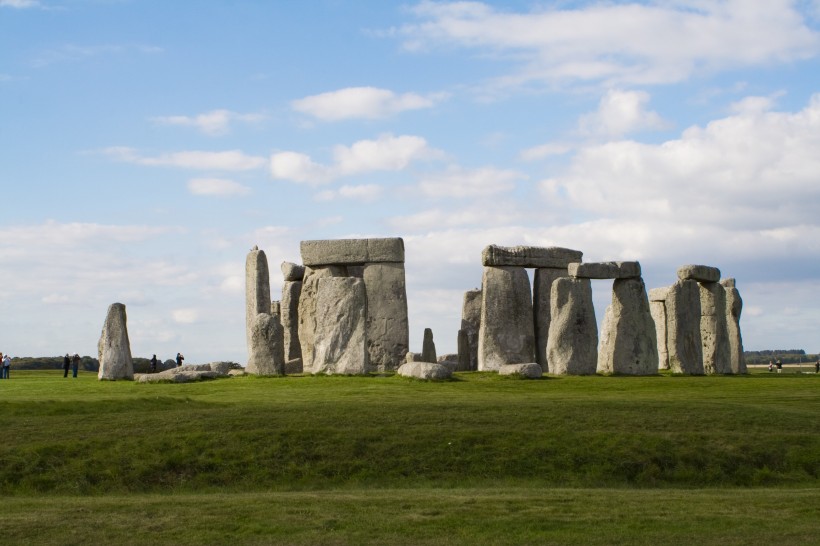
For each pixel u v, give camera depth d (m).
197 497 24.09
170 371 45.19
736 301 54.41
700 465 27.47
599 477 26.66
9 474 25.69
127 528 21.09
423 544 20.14
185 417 30.27
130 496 24.78
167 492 25.34
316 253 52.22
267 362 43.94
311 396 36.19
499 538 20.52
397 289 51.50
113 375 45.38
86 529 21.00
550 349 46.38
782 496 24.34
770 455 28.08
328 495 24.11
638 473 27.00
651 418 31.05
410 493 24.48
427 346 52.19
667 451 27.92
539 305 51.53
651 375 47.09
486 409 31.88
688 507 23.02
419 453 27.45
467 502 23.25
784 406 35.00
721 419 31.12
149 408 32.75
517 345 49.88
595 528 21.19
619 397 36.25
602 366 51.41
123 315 46.28
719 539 20.33
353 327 44.56
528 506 22.92
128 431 28.78
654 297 57.00
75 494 25.00
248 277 54.03
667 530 21.06
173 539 20.45
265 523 21.47
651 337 47.84
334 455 27.23
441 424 29.78
